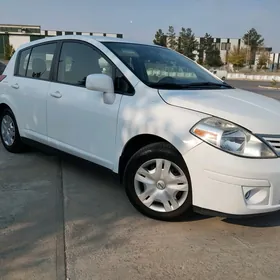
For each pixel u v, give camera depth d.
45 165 4.59
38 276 2.39
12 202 3.47
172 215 3.14
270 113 3.10
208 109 3.01
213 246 2.87
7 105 4.97
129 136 3.30
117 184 4.04
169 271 2.52
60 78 4.20
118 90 3.52
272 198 2.85
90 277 2.41
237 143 2.80
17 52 5.09
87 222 3.15
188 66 4.24
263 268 2.61
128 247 2.79
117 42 4.02
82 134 3.82
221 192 2.82
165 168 3.12
